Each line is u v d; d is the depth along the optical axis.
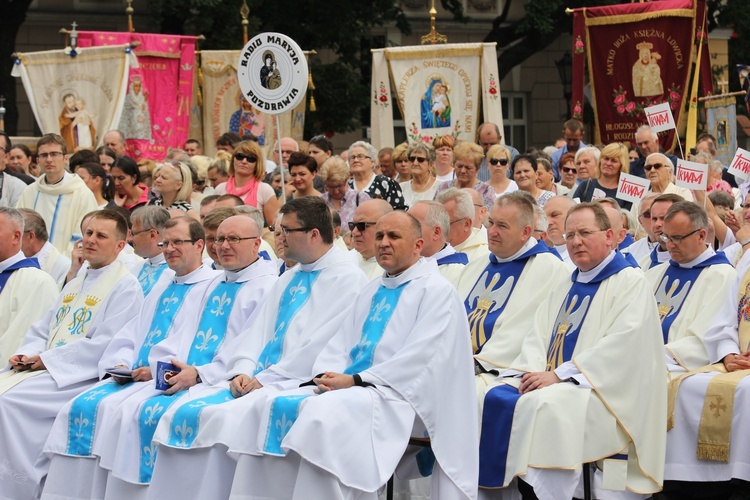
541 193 14.85
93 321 11.67
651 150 15.86
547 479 9.52
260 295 10.86
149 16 33.53
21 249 13.16
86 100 19.97
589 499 9.80
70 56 19.91
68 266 13.55
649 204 12.51
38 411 11.16
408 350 9.23
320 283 10.36
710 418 10.05
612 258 10.37
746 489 10.18
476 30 40.25
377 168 17.55
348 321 9.98
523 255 11.03
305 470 8.82
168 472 9.68
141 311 11.49
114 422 10.26
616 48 20.03
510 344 10.70
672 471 10.21
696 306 11.05
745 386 9.95
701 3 19.64
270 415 9.08
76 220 15.12
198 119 23.34
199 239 11.36
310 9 33.22
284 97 14.30
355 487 8.81
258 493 9.16
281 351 10.22
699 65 19.75
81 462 10.50
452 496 9.22
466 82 20.06
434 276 9.66
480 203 12.60
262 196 15.10
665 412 9.91
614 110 20.17
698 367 10.74
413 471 10.13
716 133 22.06
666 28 19.70
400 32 39.56
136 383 10.80
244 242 10.95
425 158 15.64
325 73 33.53
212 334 10.84
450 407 9.30
